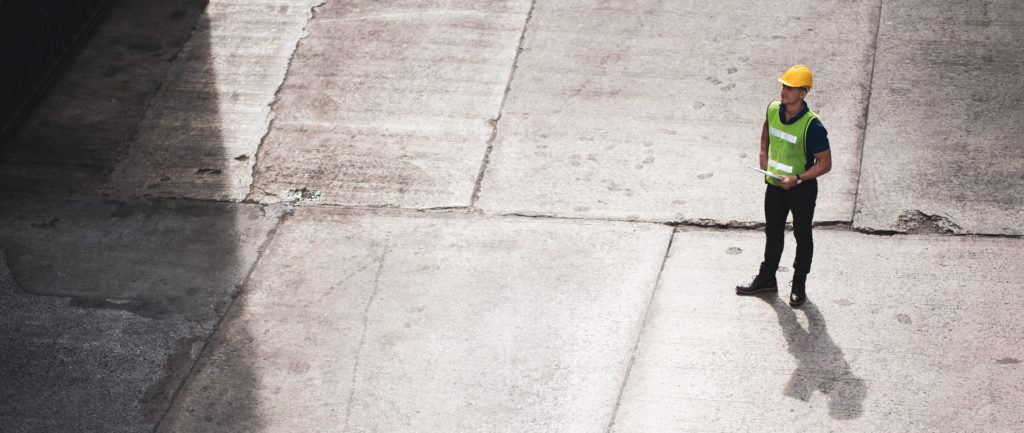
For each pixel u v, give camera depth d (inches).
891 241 288.4
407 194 317.7
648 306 269.6
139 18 401.7
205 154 336.8
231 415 242.4
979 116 329.7
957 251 282.0
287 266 291.0
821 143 235.9
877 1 384.2
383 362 255.6
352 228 305.3
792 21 378.6
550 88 356.5
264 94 361.1
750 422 232.5
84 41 389.4
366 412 241.6
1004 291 265.7
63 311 275.3
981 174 308.0
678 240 293.7
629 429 233.3
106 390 250.1
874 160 316.8
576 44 376.5
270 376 253.0
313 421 239.9
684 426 232.8
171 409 244.5
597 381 247.0
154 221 310.5
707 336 258.1
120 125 350.0
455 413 240.1
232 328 268.4
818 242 289.6
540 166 325.1
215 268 291.0
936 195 302.2
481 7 399.9
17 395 248.7
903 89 343.0
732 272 279.9
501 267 286.5
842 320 259.8
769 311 264.5
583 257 289.0
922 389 237.8
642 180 316.8
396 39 384.2
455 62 371.2
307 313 272.7
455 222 305.9
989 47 357.7
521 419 237.6
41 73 362.3
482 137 338.0
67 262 293.9
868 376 242.4
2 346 263.3
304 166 330.3
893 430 227.6
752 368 247.4
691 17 386.0
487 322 266.7
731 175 315.9
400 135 340.5
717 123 336.2
